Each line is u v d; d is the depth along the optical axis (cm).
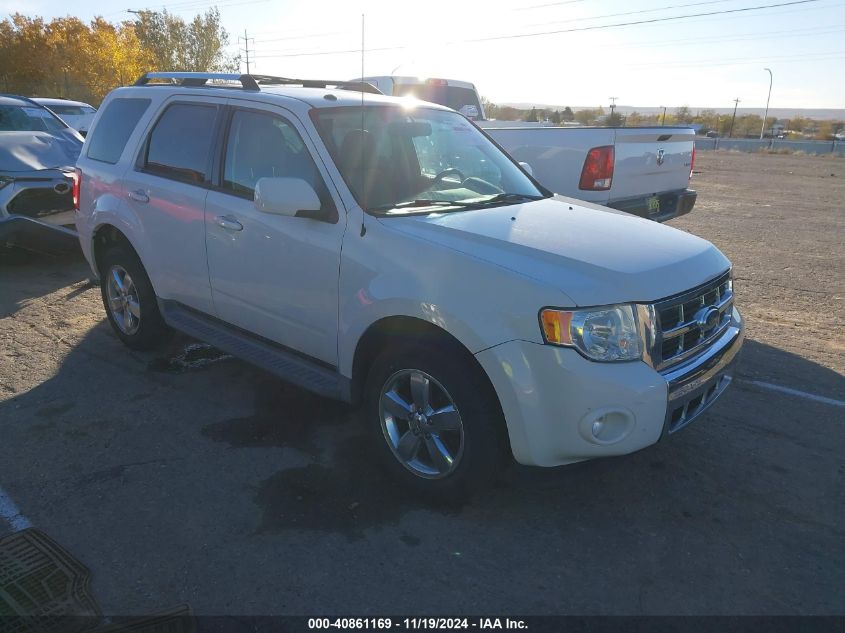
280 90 426
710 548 304
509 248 310
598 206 431
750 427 414
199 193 427
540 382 281
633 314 287
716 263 347
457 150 439
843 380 486
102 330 570
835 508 334
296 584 276
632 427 284
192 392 454
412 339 318
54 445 381
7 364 493
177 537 303
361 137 378
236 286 411
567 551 300
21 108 859
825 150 4456
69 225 754
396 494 340
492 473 309
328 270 352
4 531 305
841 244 1009
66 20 4206
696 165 2827
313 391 368
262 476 354
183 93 464
